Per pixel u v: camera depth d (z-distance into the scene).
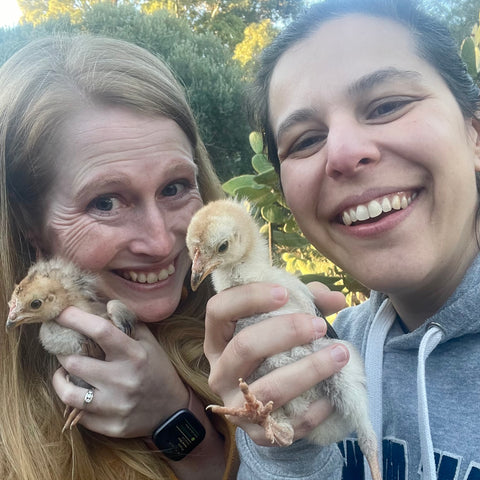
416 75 0.36
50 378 0.45
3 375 0.43
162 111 0.44
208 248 0.37
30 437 0.41
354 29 0.38
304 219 0.41
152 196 0.43
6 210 0.45
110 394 0.41
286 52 0.41
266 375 0.34
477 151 0.40
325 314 0.42
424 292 0.40
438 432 0.36
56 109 0.42
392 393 0.40
